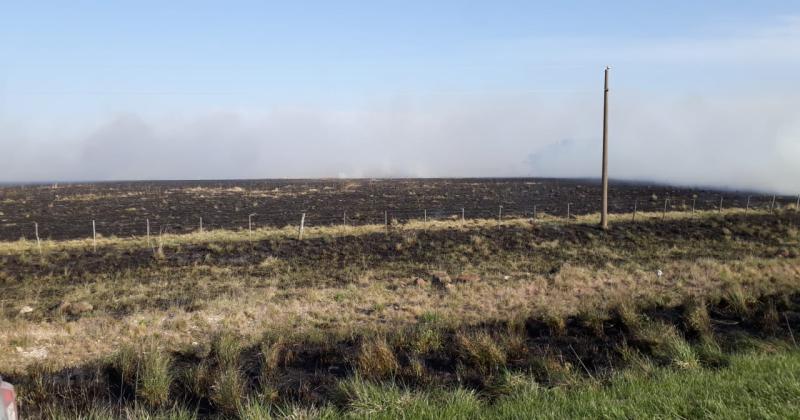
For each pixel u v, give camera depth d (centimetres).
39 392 854
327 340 1137
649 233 3119
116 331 1402
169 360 985
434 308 1608
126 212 4738
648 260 2414
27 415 786
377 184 8762
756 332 1098
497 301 1673
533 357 962
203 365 944
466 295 1775
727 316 1216
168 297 1861
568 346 1057
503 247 2808
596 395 715
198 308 1662
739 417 596
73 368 1013
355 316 1558
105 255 2681
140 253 2720
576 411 657
